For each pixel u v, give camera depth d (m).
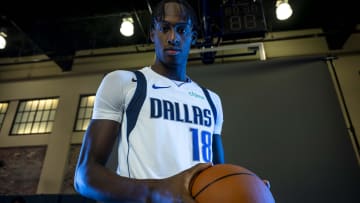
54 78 6.33
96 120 0.67
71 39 5.99
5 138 5.84
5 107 6.32
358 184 2.03
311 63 2.59
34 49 6.49
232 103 2.44
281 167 2.15
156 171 0.62
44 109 6.14
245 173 0.52
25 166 5.50
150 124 0.67
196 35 0.92
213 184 0.49
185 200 0.45
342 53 5.38
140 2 4.80
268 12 5.21
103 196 0.51
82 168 0.56
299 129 2.28
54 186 5.12
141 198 0.47
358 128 4.54
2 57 6.70
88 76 6.15
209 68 2.64
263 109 2.39
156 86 0.75
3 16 4.97
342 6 4.97
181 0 0.87
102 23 5.50
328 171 2.10
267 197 0.48
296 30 5.80
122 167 0.65
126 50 6.27
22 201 4.60
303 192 2.05
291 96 2.43
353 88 4.96
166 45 0.80
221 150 0.92
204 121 0.77
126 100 0.70
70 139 5.54
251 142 2.27
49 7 4.88
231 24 4.06
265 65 2.61
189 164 0.66
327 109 2.34
